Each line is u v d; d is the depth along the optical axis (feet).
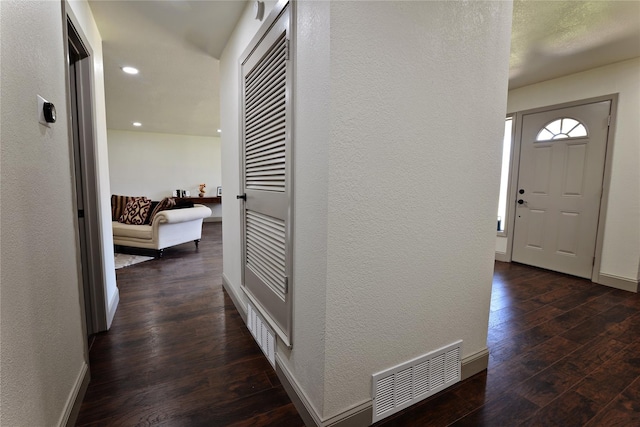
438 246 4.69
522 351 6.29
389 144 3.97
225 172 9.08
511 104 12.95
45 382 3.56
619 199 10.08
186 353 6.13
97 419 4.39
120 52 9.04
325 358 3.85
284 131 4.81
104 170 7.75
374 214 3.97
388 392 4.44
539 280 10.87
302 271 4.35
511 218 13.16
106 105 15.05
